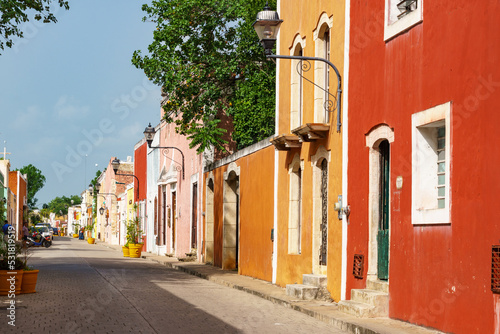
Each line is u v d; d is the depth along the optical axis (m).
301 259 16.61
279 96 18.59
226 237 25.16
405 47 11.27
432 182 10.78
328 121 15.11
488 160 8.82
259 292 16.28
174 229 38.19
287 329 10.80
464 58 9.45
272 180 19.28
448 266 9.70
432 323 10.09
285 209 18.00
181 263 29.47
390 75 11.79
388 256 12.16
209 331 10.38
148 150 47.06
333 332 10.65
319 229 15.80
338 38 14.30
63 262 29.55
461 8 9.54
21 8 17.55
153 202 44.38
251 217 21.48
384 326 10.47
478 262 8.96
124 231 60.84
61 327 10.49
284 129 18.03
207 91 25.72
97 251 45.94
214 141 26.92
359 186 13.04
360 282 12.95
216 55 25.28
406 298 10.96
